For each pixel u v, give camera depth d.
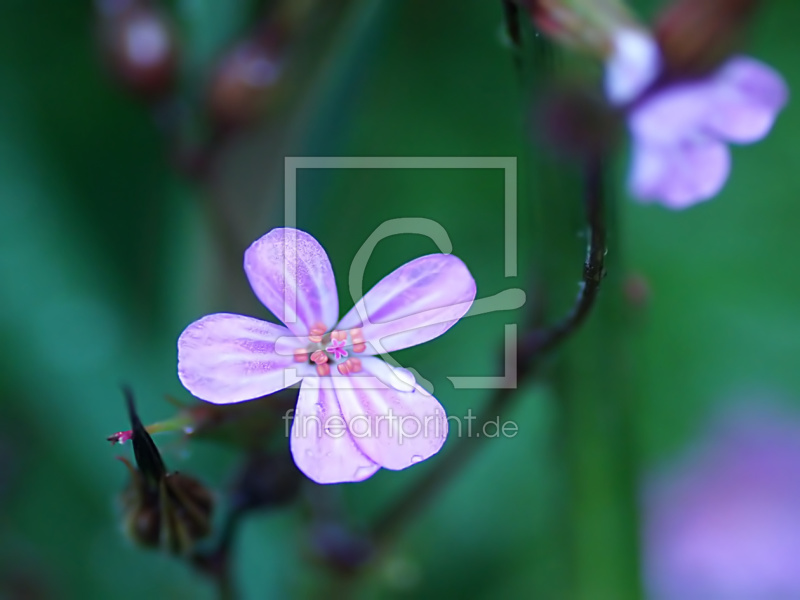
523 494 0.12
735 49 0.10
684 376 0.14
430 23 0.14
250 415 0.09
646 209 0.14
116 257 0.13
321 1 0.11
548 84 0.09
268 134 0.11
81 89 0.14
